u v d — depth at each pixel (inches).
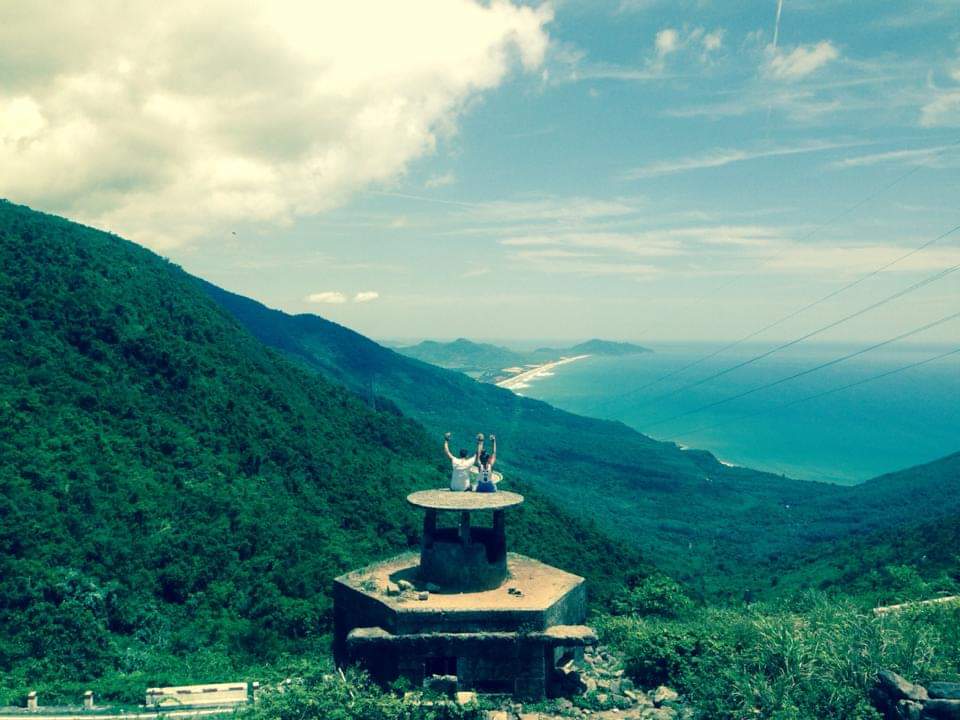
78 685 1186.6
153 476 2107.5
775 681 554.6
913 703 489.7
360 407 3769.7
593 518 5487.2
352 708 587.2
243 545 1948.8
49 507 1772.9
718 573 4441.4
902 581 1332.4
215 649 1535.4
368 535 2290.8
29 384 2194.9
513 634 645.9
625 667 721.0
